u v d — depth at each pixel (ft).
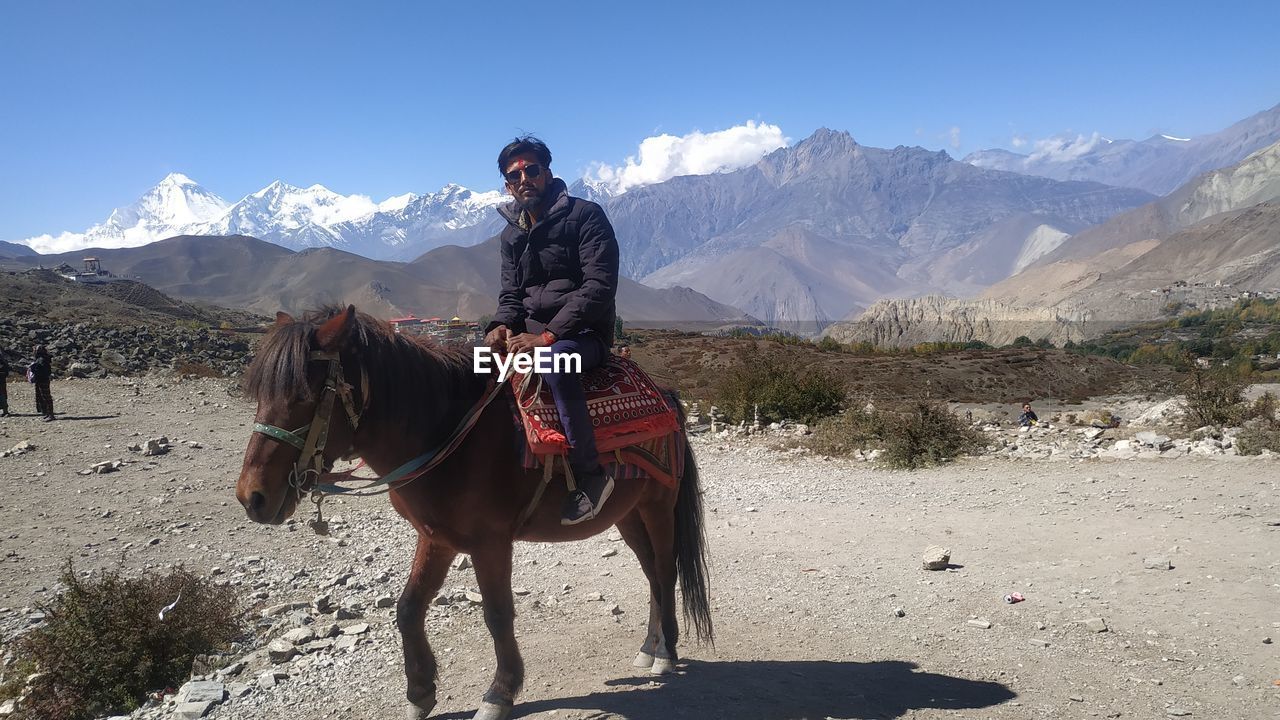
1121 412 82.79
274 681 18.60
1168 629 19.99
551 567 28.81
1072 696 16.55
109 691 20.33
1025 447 49.19
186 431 61.31
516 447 14.52
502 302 16.30
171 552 32.09
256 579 28.53
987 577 24.99
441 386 14.23
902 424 49.16
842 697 16.57
